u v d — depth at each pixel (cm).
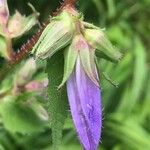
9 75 12
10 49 10
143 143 21
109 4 21
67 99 8
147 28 24
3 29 10
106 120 21
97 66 8
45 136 17
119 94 21
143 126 21
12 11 17
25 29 10
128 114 21
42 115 12
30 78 12
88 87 8
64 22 8
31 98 12
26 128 12
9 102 12
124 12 23
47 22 9
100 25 21
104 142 21
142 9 23
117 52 8
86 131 7
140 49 22
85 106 7
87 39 8
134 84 21
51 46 7
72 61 8
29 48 9
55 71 8
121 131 21
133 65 21
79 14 8
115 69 20
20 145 17
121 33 22
